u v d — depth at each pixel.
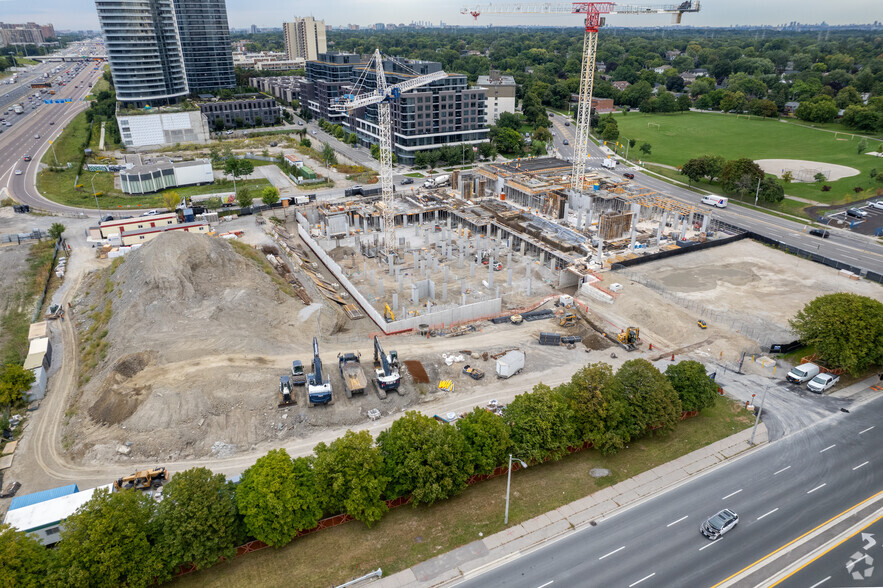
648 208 166.12
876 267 127.62
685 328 101.50
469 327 104.38
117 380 82.88
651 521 61.12
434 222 159.25
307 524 57.03
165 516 53.00
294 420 77.81
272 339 96.25
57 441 76.12
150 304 98.12
